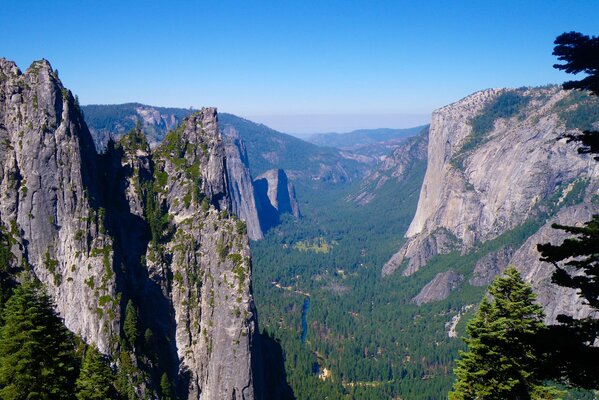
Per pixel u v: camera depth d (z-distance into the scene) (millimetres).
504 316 42781
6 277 84750
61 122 93000
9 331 52406
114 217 98375
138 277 98312
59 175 91188
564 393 40750
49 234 90062
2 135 91375
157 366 91938
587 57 25781
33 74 93875
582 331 25438
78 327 86500
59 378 54156
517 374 40562
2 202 88938
